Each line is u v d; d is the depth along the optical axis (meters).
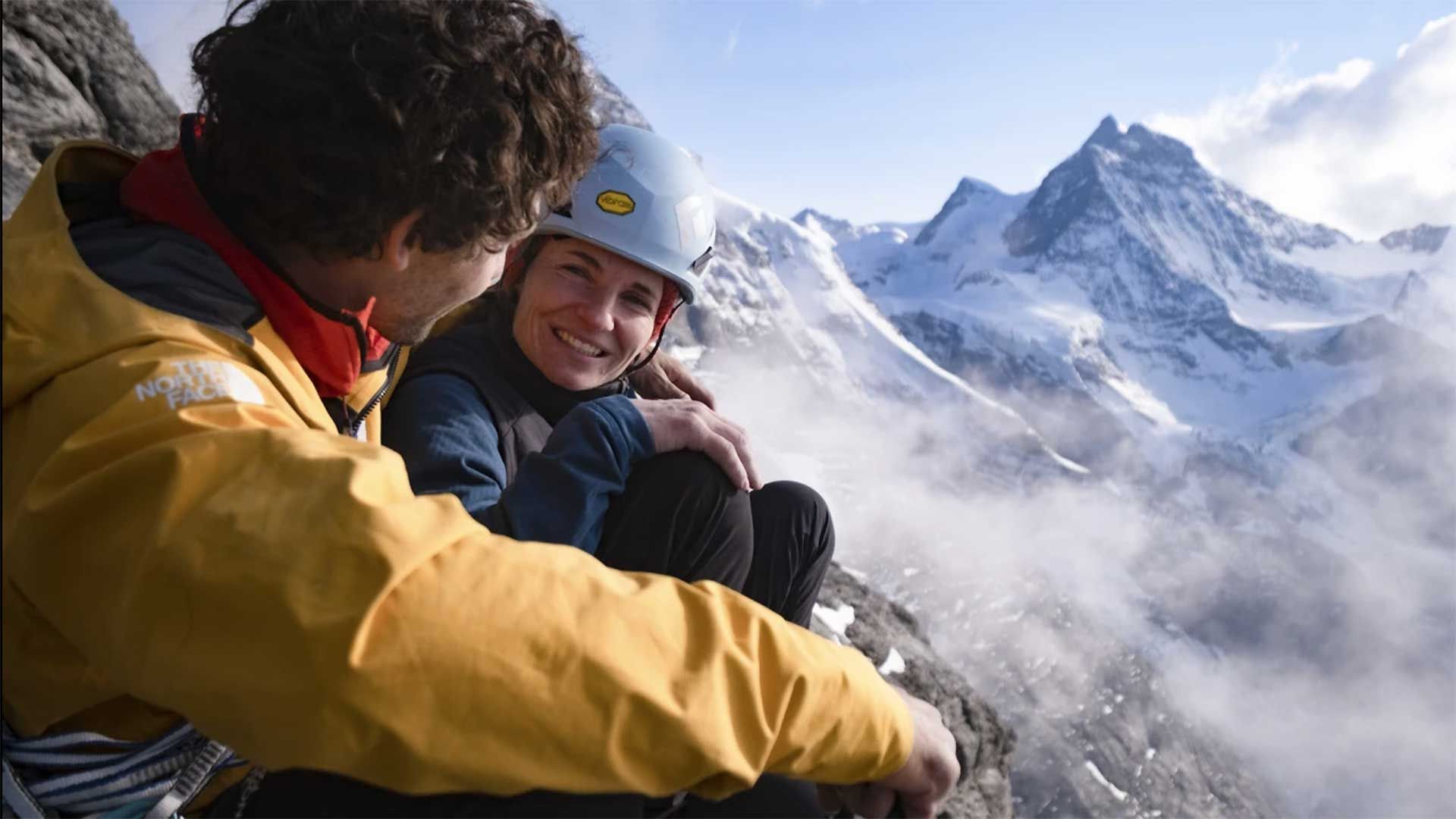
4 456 1.08
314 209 1.24
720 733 1.11
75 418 1.04
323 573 0.99
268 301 1.32
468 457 1.84
